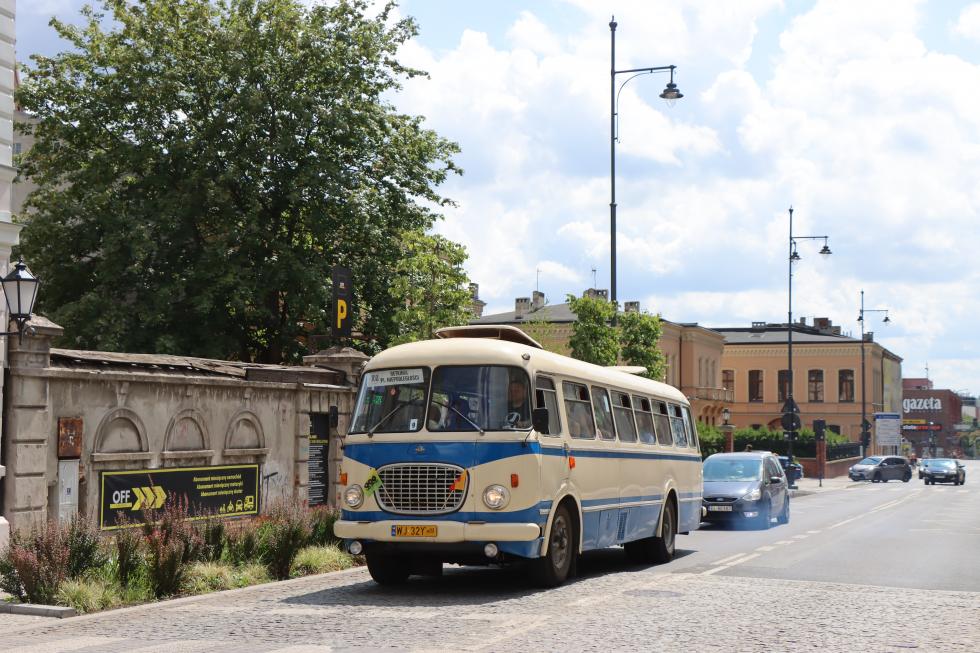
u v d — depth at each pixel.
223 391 18.34
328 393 21.23
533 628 9.87
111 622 10.66
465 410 12.67
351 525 12.66
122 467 16.05
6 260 16.11
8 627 10.41
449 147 37.00
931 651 8.91
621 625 10.06
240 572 13.98
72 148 34.94
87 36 35.62
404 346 13.42
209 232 34.59
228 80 33.53
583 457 14.20
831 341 100.56
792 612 11.05
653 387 18.22
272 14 34.69
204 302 31.00
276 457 19.64
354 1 35.72
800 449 72.50
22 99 34.56
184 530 13.88
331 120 32.84
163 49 33.88
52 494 14.91
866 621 10.52
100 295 31.95
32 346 14.64
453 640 9.19
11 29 16.45
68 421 15.10
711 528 26.30
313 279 31.80
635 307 80.19
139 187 34.00
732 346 102.94
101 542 13.27
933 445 172.75
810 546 20.19
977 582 14.26
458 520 12.34
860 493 52.66
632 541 16.86
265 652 8.62
